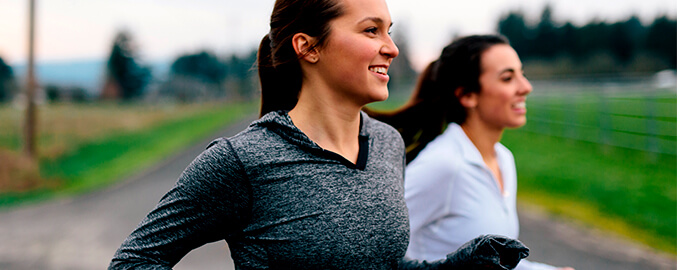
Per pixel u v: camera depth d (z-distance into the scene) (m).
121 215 7.62
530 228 5.80
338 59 0.95
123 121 23.42
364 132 1.07
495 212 1.65
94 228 6.86
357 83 0.96
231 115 31.97
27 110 12.67
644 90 18.20
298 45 0.98
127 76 63.47
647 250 5.00
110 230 6.75
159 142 18.05
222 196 0.93
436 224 1.64
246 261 0.96
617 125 11.19
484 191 1.63
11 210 8.30
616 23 48.12
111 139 17.81
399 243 1.01
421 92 1.85
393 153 1.13
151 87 54.22
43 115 23.36
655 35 45.19
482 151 1.77
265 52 1.10
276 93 1.11
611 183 7.41
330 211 0.93
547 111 14.95
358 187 0.97
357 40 0.95
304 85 1.02
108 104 36.72
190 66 77.62
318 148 0.95
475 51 1.70
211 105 43.72
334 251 0.92
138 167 12.90
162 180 10.78
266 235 0.94
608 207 6.38
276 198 0.92
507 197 1.75
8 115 21.81
